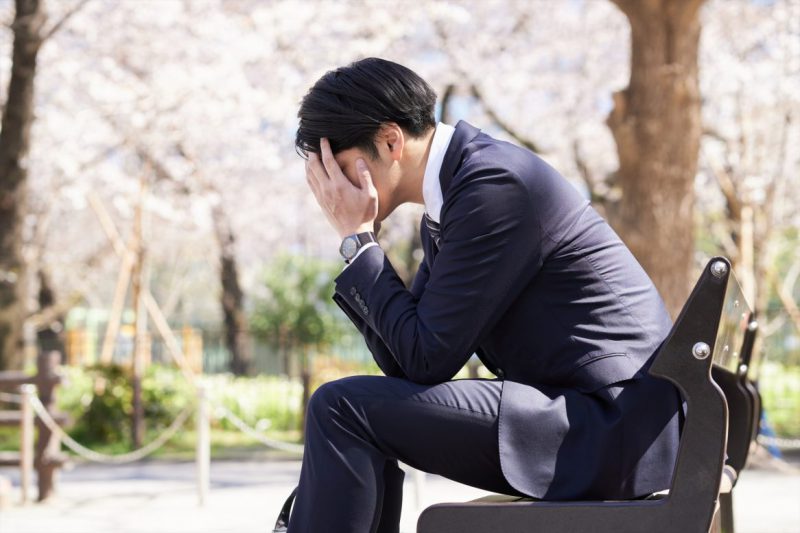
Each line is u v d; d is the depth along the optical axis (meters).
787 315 12.12
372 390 1.75
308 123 1.97
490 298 1.78
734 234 13.56
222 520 5.77
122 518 5.90
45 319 15.66
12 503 6.59
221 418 10.81
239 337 15.17
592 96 14.62
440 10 12.15
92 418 9.88
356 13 12.34
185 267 25.86
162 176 14.64
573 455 1.72
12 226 11.02
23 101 10.84
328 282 18.62
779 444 7.50
